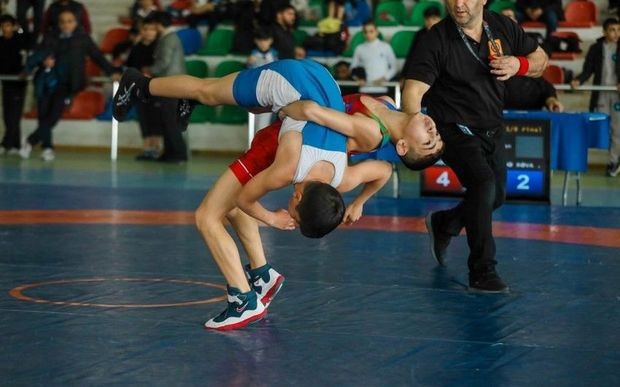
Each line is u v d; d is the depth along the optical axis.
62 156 21.42
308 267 9.34
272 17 20.95
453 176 15.05
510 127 14.61
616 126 18.23
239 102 7.11
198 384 5.64
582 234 11.72
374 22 21.97
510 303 7.92
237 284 6.92
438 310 7.63
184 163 20.16
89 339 6.59
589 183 17.61
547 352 6.44
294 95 6.72
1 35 21.36
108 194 14.94
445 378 5.82
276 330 6.91
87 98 23.16
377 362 6.14
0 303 7.63
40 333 6.72
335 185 6.66
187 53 22.48
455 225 9.31
